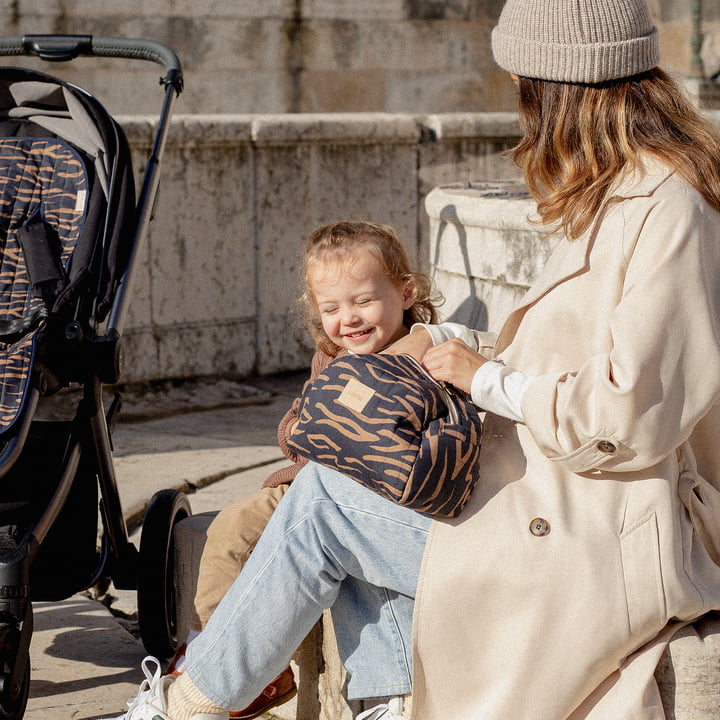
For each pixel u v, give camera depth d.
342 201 7.06
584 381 2.00
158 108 9.93
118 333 2.93
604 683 2.10
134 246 3.12
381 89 10.84
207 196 6.60
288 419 2.76
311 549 2.20
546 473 2.12
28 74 3.24
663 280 1.99
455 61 11.09
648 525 2.06
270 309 6.95
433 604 2.09
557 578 2.04
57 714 2.93
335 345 2.72
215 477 4.93
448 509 2.09
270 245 6.88
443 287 3.97
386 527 2.17
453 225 3.85
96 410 2.96
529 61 2.17
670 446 1.99
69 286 2.97
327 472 2.24
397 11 10.75
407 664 2.29
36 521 2.71
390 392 2.10
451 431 2.07
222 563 2.68
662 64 2.29
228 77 10.20
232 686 2.22
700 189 2.07
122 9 9.63
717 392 1.99
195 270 6.62
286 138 6.74
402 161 7.21
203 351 6.71
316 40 10.48
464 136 7.34
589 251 2.12
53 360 2.87
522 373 2.14
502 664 2.07
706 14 11.66
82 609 3.69
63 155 3.26
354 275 2.47
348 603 2.34
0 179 3.24
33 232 3.14
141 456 5.23
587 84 2.16
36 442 3.04
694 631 2.11
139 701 2.35
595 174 2.14
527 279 3.50
